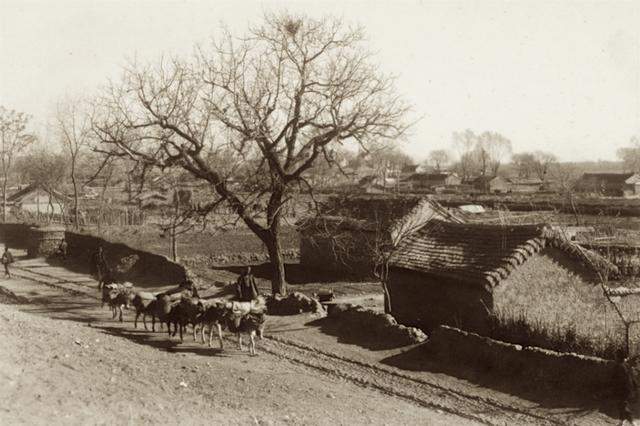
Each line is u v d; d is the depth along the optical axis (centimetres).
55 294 3478
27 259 5100
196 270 4466
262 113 3102
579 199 8338
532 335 2039
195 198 3762
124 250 4378
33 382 1438
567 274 2447
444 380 1834
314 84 3136
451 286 2488
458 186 14575
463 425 1459
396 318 2775
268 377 1822
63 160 8569
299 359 2089
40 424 1166
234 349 2223
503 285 2322
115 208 7712
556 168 17112
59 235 5241
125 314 2916
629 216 7238
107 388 1481
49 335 2002
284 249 5669
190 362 1941
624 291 2555
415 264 2664
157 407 1377
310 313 2702
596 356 1850
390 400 1678
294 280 4228
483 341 1923
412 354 2083
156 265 4000
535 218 5719
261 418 1385
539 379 1723
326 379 1867
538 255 2395
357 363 2031
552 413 1552
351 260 4409
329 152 3194
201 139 3075
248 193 3225
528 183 14525
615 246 3728
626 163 15300
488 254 2470
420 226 3011
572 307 2431
